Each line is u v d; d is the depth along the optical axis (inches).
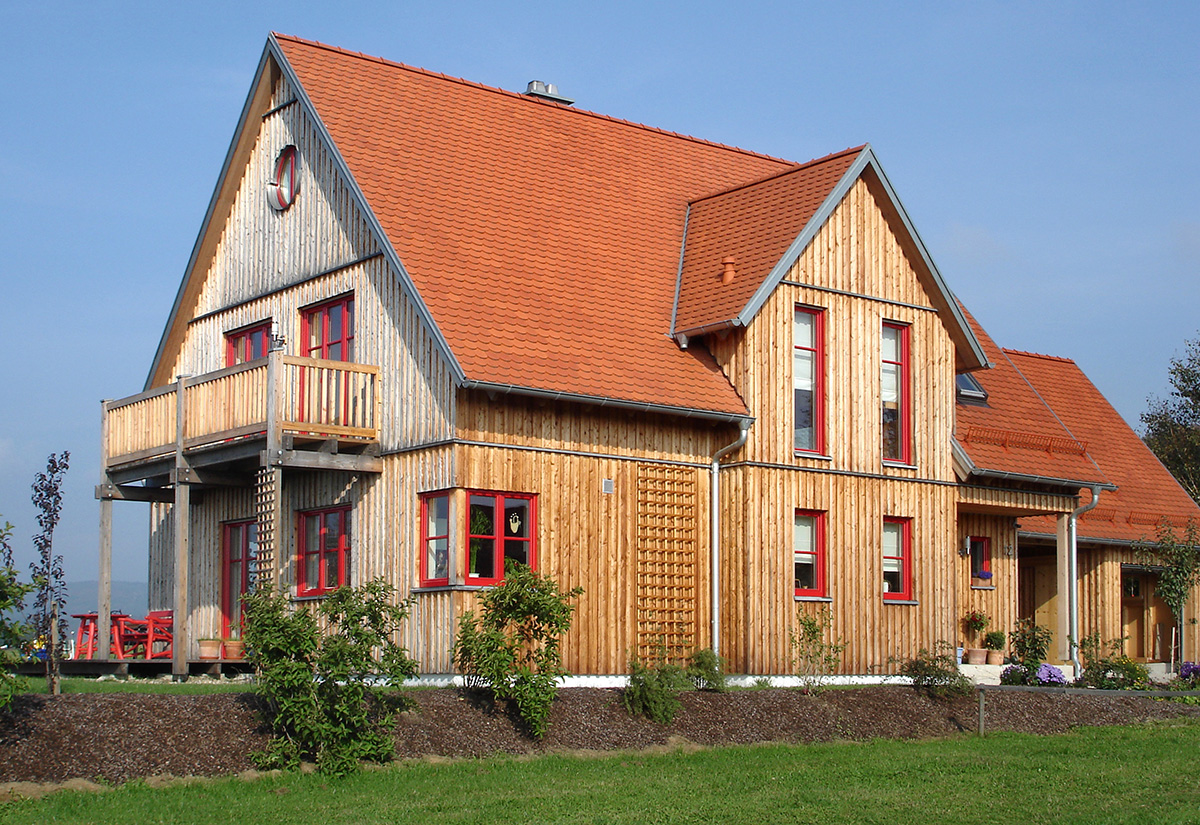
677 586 823.7
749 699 720.3
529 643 665.0
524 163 932.0
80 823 458.3
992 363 1067.3
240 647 871.1
